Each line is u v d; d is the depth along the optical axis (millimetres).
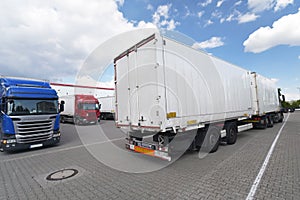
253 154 5438
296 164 4426
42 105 7535
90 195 3238
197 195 3059
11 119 6637
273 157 5043
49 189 3559
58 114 8016
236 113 7219
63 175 4301
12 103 6793
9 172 4680
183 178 3818
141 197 3078
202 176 3881
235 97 7254
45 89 7828
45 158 5992
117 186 3570
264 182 3459
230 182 3518
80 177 4125
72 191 3428
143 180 3812
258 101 9547
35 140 7156
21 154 6707
